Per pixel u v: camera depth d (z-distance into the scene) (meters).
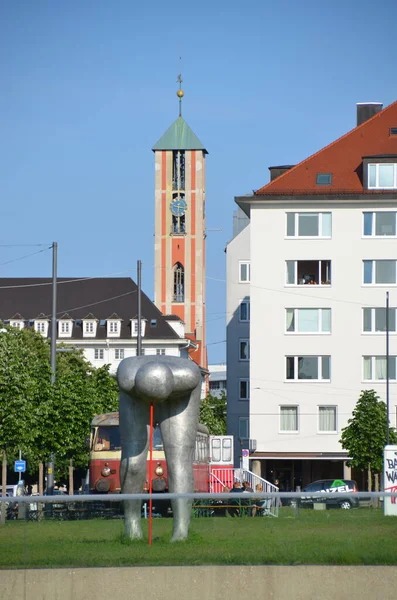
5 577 17.86
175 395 20.36
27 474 91.38
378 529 17.89
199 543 18.20
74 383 65.81
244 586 17.80
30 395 59.41
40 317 154.62
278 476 88.06
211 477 64.88
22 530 17.98
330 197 86.94
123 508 18.41
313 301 86.94
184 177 180.38
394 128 93.94
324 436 85.94
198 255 178.12
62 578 17.84
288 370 86.88
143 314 155.50
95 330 154.75
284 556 17.89
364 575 17.72
